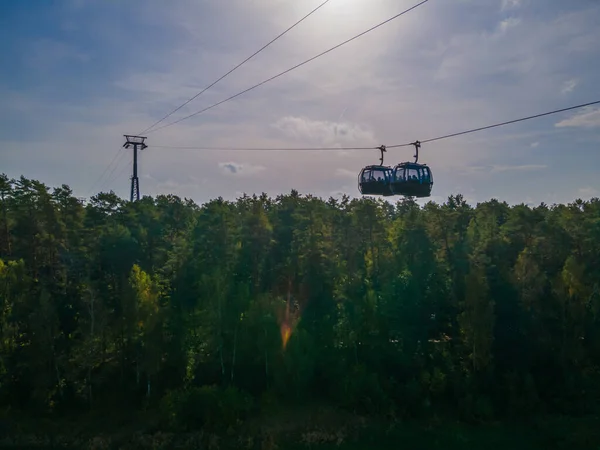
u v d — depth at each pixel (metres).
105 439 52.09
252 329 58.25
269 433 53.84
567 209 78.75
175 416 53.97
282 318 58.19
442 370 61.88
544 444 53.56
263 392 58.16
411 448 52.69
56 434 52.47
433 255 65.62
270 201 76.69
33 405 55.00
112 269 63.31
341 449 52.28
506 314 62.75
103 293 60.66
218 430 53.50
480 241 70.44
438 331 66.00
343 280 63.50
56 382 56.38
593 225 69.19
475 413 57.38
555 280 62.53
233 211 72.44
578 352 60.56
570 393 59.16
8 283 55.28
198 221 65.19
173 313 59.31
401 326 62.50
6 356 55.09
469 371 61.03
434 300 64.31
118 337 58.19
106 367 58.81
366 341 61.41
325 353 61.66
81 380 57.38
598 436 54.00
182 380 59.47
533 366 62.12
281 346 57.94
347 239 68.94
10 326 55.44
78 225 64.94
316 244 64.06
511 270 65.88
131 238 65.00
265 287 65.25
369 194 48.50
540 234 69.44
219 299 57.41
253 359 59.84
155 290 57.00
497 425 56.50
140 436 52.56
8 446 50.62
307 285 62.81
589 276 62.88
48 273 66.00
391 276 65.19
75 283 61.94
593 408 58.59
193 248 63.12
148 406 56.88
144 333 56.12
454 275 65.31
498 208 83.12
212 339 57.28
